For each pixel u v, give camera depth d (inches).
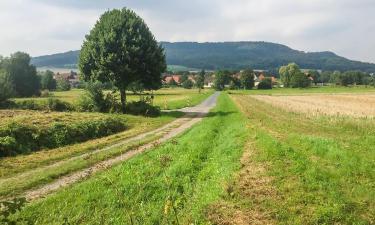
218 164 740.0
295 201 524.4
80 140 1246.3
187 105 2910.9
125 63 2038.6
